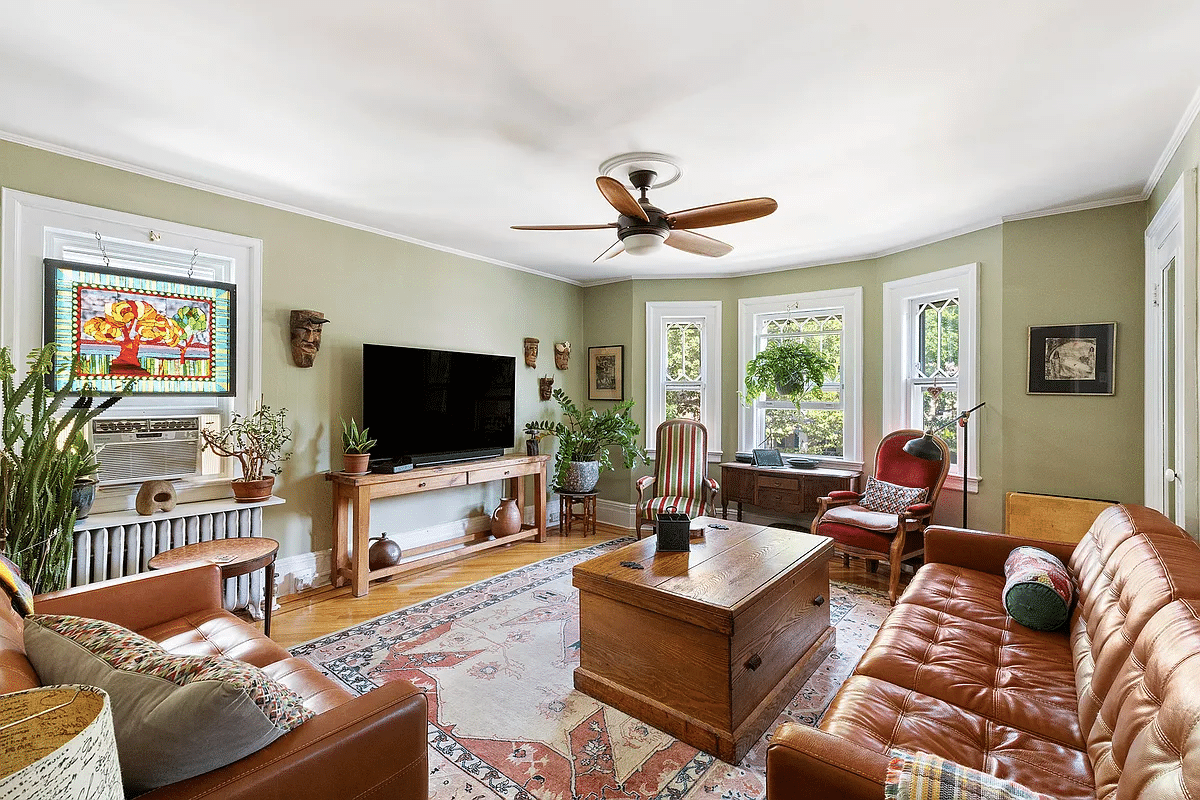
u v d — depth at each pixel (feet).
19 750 2.35
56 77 6.64
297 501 11.57
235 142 8.41
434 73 6.49
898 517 11.69
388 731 3.94
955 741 4.50
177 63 6.33
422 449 13.35
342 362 12.36
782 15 5.41
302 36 5.82
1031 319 11.26
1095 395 10.55
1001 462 11.65
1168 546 5.25
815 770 3.35
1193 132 7.36
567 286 18.16
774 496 14.82
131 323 9.46
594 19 5.49
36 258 8.57
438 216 11.94
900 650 5.98
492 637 9.32
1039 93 6.84
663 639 6.84
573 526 17.39
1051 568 6.90
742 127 7.75
